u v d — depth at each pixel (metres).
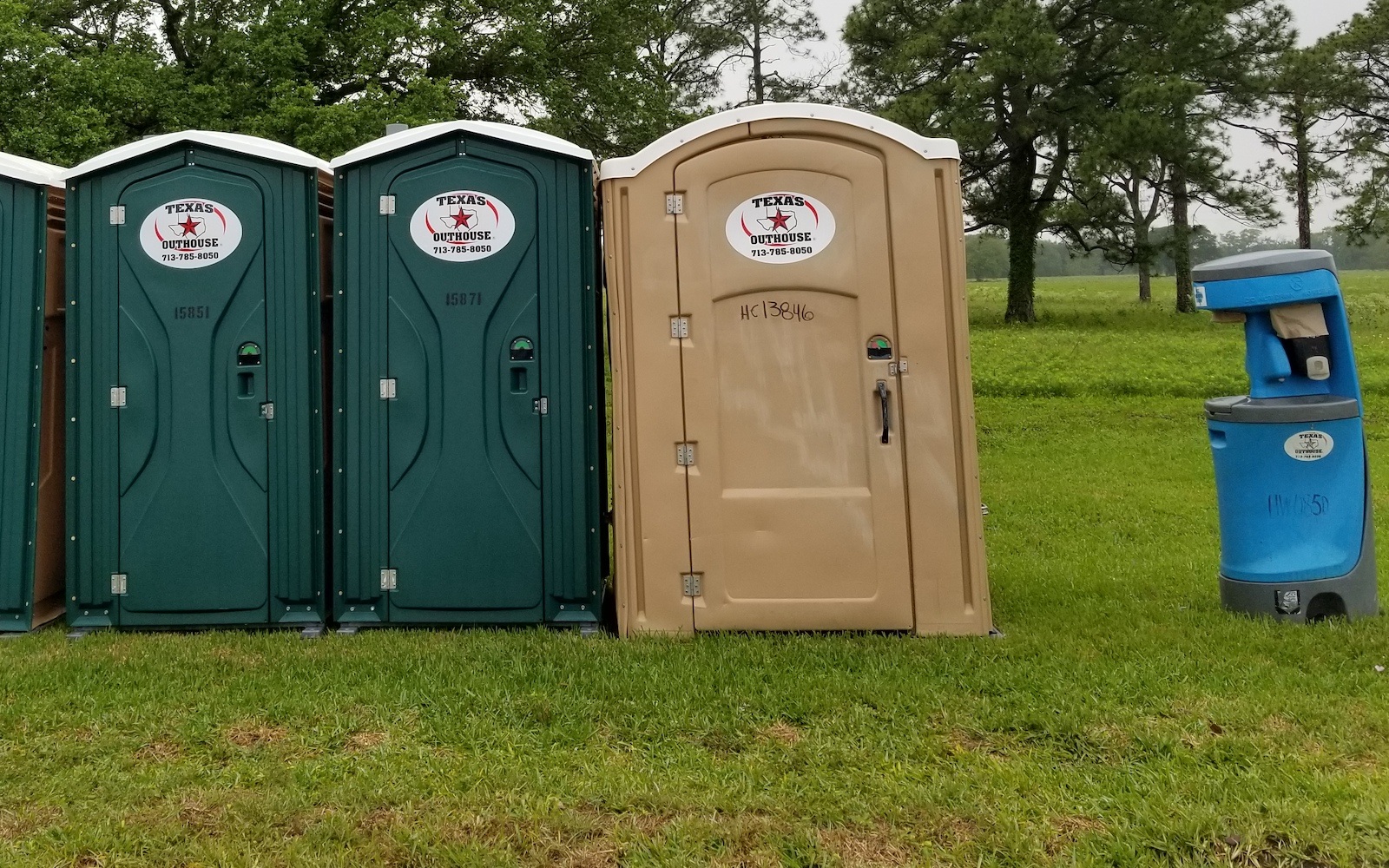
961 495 4.98
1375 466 10.98
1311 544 5.05
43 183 5.32
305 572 5.29
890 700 4.07
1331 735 3.65
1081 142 31.08
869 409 4.99
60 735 3.89
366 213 5.22
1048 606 5.67
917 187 4.97
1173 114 28.98
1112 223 33.22
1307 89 31.00
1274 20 30.95
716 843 3.03
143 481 5.29
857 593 4.99
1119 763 3.54
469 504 5.21
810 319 5.02
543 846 3.02
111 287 5.29
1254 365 5.16
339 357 5.23
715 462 5.03
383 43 15.95
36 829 3.15
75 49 18.22
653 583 5.05
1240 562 5.21
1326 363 5.04
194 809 3.27
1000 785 3.36
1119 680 4.26
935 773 3.44
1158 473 10.81
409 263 5.20
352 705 4.13
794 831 3.07
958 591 4.99
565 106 18.92
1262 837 2.96
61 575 5.72
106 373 5.29
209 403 5.28
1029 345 26.59
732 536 5.02
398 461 5.21
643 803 3.28
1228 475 5.25
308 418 5.28
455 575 5.20
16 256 5.35
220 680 4.46
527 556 5.19
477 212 5.18
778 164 5.00
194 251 5.27
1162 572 6.46
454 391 5.20
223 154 5.28
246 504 5.29
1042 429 14.47
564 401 5.18
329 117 13.97
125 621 5.29
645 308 5.05
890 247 4.99
